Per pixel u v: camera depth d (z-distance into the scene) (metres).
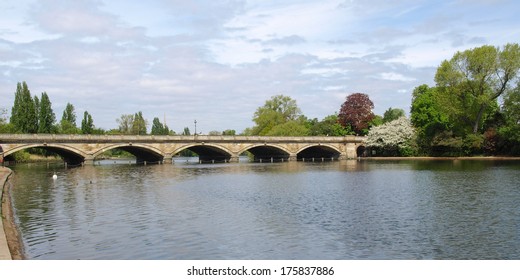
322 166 116.94
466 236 33.97
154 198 54.34
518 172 80.31
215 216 42.22
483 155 136.00
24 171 104.62
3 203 48.81
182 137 141.12
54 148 123.94
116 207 47.62
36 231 36.56
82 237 34.50
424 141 150.00
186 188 65.06
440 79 129.62
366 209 45.19
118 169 111.69
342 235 34.59
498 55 122.94
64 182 75.00
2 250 25.16
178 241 33.16
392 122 165.50
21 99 165.50
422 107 154.88
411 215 41.81
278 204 48.97
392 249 30.81
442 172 84.44
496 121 137.38
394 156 163.62
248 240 33.34
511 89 125.50
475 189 58.28
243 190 62.06
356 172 91.12
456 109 126.88
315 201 50.75
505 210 43.50
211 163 144.50
